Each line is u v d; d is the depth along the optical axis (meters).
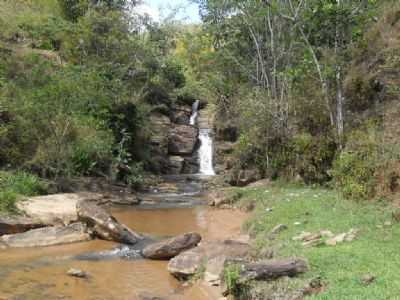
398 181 12.56
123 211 19.16
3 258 12.03
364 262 7.95
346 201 13.60
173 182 28.56
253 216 14.61
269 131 21.20
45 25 34.97
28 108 20.64
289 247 9.55
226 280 8.39
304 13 18.31
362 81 18.47
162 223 16.83
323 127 19.36
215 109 36.25
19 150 21.19
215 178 28.45
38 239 13.48
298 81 20.75
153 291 9.77
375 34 18.94
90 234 14.31
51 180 20.73
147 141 31.56
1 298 9.15
